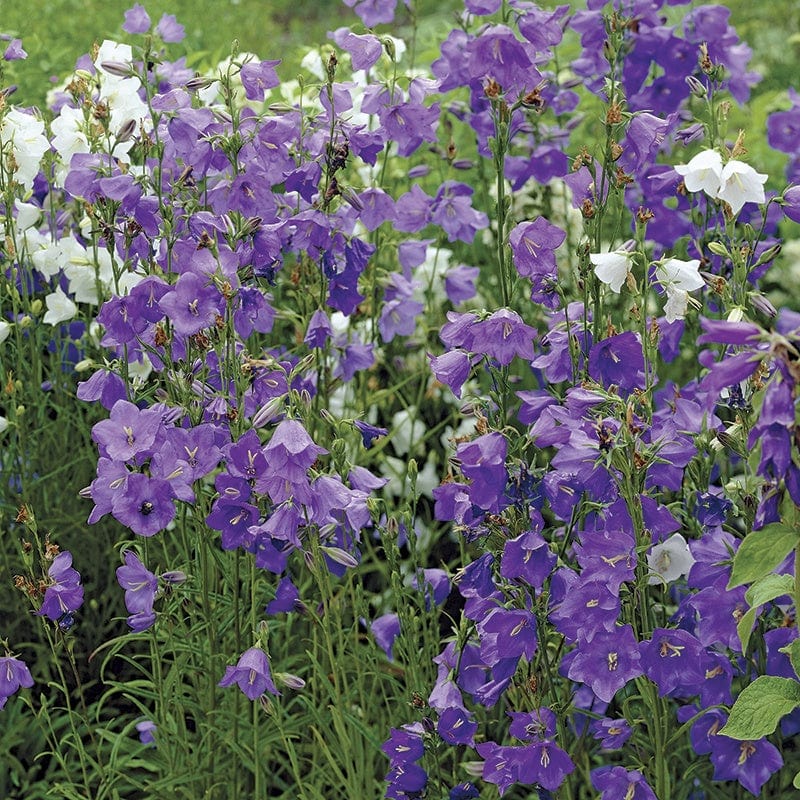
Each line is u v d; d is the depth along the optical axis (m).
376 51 1.67
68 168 1.86
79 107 1.84
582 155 1.56
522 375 2.00
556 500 1.53
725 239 1.68
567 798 1.61
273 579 1.84
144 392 1.63
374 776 1.74
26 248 1.87
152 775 1.77
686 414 1.57
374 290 1.86
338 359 1.82
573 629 1.50
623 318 1.94
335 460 1.57
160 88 1.86
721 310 1.66
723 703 1.57
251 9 4.53
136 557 1.59
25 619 1.87
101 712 1.84
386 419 2.00
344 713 1.65
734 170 1.52
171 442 1.54
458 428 2.06
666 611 1.61
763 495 1.45
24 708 1.83
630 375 1.55
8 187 1.78
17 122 1.79
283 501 1.52
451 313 1.53
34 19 3.00
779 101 2.60
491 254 2.14
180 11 3.64
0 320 1.85
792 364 1.34
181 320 1.54
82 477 1.88
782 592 1.46
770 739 1.61
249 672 1.55
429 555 2.00
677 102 1.95
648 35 1.89
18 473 1.85
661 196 1.72
